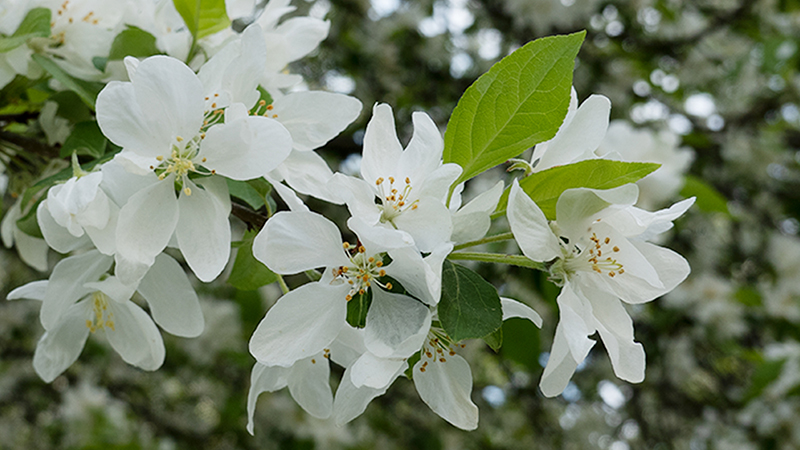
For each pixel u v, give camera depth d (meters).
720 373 1.16
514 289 0.72
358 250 0.33
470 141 0.35
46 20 0.39
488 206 0.33
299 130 0.36
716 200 0.66
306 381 0.36
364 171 0.34
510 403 1.28
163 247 0.34
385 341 0.33
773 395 0.92
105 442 1.03
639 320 1.05
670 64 1.23
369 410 1.16
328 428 1.06
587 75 1.18
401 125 1.10
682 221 1.05
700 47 1.22
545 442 1.29
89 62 0.40
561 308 0.33
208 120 0.34
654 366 1.12
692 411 1.12
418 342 0.33
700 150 1.15
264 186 0.35
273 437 1.10
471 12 1.16
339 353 0.35
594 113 0.35
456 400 0.35
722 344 1.05
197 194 0.34
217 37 0.41
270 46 0.40
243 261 0.36
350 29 1.14
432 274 0.32
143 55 0.39
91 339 1.09
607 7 1.15
